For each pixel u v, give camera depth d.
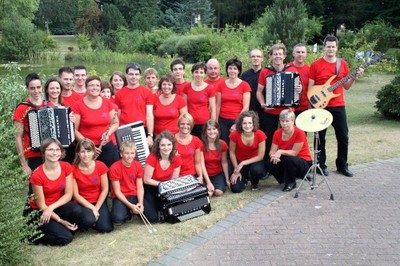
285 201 6.09
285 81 6.66
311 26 33.00
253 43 20.53
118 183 5.54
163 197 5.49
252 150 6.54
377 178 6.93
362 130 10.47
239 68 6.91
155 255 4.68
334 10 40.94
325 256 4.61
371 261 4.50
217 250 4.78
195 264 4.50
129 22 55.84
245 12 49.28
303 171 6.39
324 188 6.53
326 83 6.68
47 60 37.12
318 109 6.15
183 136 6.15
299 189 6.49
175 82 7.05
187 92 6.95
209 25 49.25
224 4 49.56
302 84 7.04
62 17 60.31
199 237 5.09
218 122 7.07
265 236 5.07
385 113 11.66
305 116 6.05
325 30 40.09
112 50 40.59
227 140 6.94
